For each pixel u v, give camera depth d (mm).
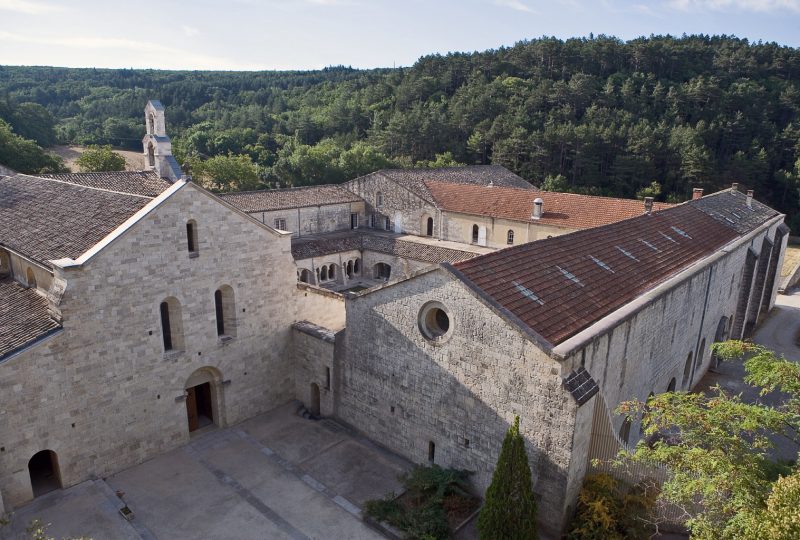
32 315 22922
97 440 24016
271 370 30719
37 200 30344
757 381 16766
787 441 27547
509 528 17750
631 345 23641
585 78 116562
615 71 133625
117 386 24188
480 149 108250
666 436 26719
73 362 22516
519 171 103062
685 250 33969
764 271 46375
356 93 154750
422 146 112062
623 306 23891
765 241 46500
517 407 20500
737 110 109062
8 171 46312
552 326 20844
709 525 14258
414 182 65875
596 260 27656
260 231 28562
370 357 26422
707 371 38000
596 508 19297
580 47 138000
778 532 11359
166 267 24844
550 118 110000
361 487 24297
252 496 23672
